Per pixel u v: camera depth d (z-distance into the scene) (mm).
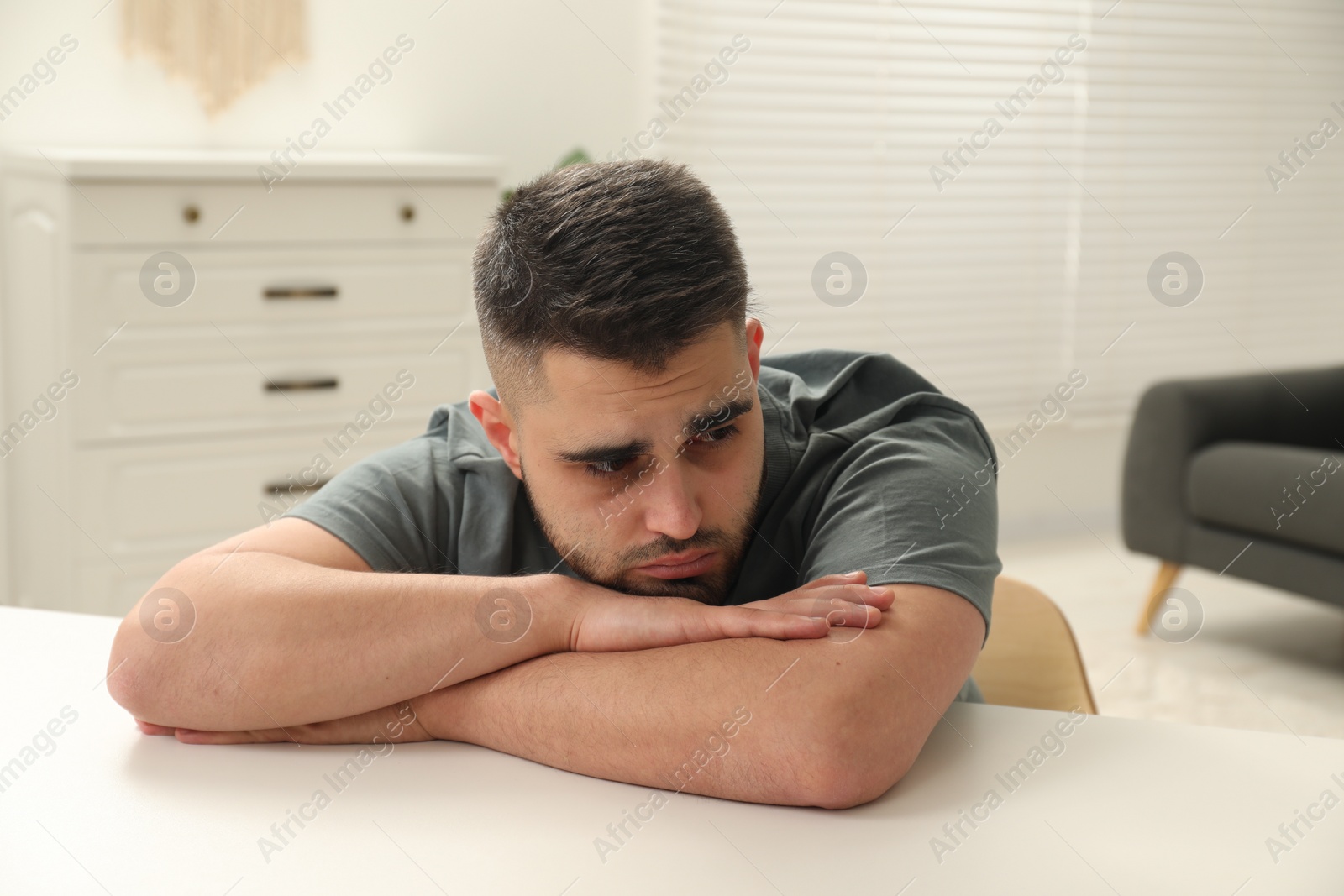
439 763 771
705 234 763
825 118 3234
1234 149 3709
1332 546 2492
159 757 787
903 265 3369
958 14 3326
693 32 3078
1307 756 760
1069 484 3717
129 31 2537
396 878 622
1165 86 3580
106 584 2213
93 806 711
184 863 641
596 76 3029
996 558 884
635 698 735
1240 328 3830
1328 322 3938
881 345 3391
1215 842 649
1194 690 2395
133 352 2164
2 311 2484
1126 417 3730
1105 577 3238
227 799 719
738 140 3143
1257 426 2924
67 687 906
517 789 730
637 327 740
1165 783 720
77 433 2145
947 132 3359
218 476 2277
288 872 629
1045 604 1221
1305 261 3885
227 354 2242
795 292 3275
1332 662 2590
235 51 2646
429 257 2396
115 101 2551
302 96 2742
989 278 3482
